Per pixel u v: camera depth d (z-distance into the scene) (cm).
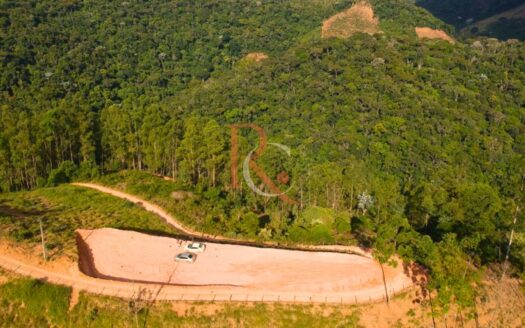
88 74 14100
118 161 8856
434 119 10262
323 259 5309
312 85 11831
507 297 5003
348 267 5134
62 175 8062
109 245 5488
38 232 5569
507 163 9294
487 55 13338
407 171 9325
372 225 6481
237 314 4416
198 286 4719
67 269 4841
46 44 14275
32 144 7819
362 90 11331
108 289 4606
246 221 6212
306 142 10062
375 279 4959
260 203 7462
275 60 13675
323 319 4459
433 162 9444
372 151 9844
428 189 6844
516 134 10150
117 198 7300
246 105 11956
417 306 4706
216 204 7062
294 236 5934
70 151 8569
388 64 12019
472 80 11744
